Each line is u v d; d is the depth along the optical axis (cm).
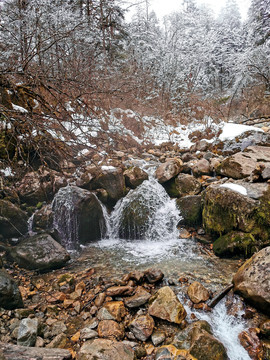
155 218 514
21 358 194
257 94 1211
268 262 277
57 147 351
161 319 261
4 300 259
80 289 316
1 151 388
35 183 482
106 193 539
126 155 706
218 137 762
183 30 1256
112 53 1001
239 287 280
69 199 468
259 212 379
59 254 378
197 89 1166
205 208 464
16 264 369
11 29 471
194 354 216
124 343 233
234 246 384
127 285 319
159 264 385
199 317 267
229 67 1424
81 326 259
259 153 549
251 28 1521
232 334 247
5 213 414
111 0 882
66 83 405
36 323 238
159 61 1120
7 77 368
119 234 513
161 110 1007
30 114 317
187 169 629
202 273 351
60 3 564
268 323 239
